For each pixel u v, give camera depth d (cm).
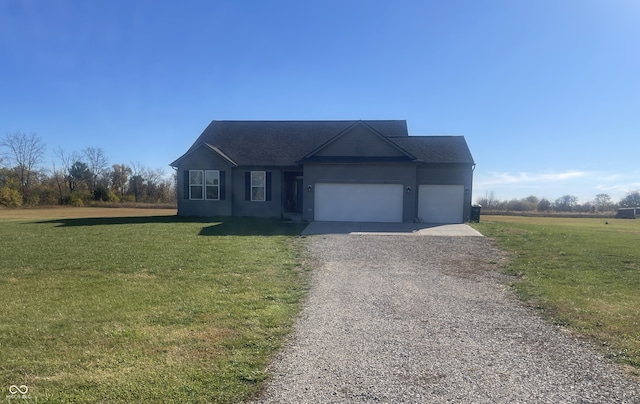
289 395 376
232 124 2544
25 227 1714
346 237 1434
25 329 534
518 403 367
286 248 1207
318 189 2000
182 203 2208
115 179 5816
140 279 825
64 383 389
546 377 418
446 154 2119
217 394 374
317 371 427
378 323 584
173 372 415
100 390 377
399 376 418
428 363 450
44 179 5284
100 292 729
